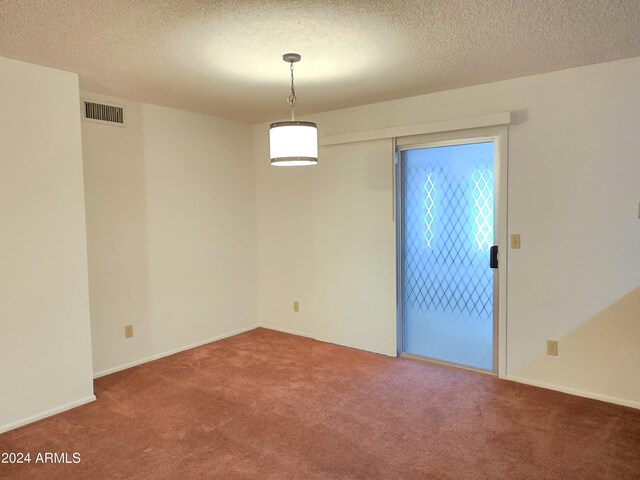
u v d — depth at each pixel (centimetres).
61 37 240
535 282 331
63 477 229
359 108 414
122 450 253
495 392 325
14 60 277
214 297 464
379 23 227
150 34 237
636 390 296
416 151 396
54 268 299
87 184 356
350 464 237
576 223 312
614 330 302
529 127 325
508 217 339
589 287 310
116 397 326
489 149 357
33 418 290
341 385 342
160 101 390
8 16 212
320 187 446
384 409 300
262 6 205
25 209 285
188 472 231
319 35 241
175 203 424
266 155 495
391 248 401
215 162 461
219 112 438
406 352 415
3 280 276
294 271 481
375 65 294
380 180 402
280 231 490
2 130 273
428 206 392
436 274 392
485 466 232
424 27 232
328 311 450
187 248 436
